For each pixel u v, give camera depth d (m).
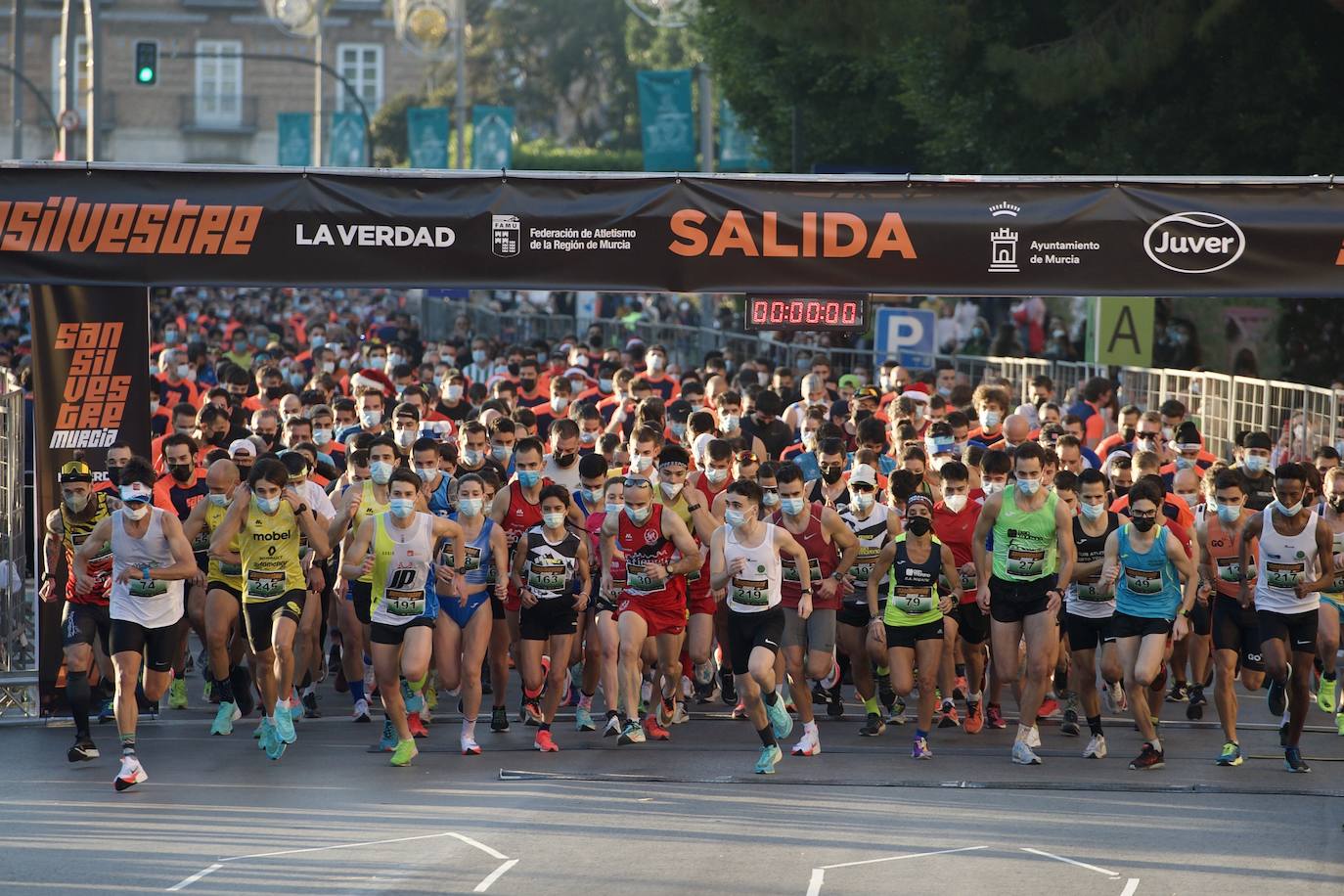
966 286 50.19
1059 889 30.30
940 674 46.44
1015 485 41.12
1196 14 84.56
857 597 44.72
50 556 44.50
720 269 50.06
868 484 44.06
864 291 50.19
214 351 105.19
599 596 44.59
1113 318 71.50
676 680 44.31
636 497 41.66
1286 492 40.38
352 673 47.41
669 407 56.41
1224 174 88.88
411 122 185.25
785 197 50.06
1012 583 41.28
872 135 128.75
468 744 42.72
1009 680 41.59
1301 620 40.72
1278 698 48.22
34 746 44.44
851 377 73.31
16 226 47.78
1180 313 97.56
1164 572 40.44
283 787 38.81
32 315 48.16
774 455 60.12
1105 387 65.12
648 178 49.91
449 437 58.03
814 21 86.25
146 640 40.31
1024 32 91.69
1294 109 85.94
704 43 137.88
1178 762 41.91
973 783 39.19
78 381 48.19
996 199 50.25
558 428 48.19
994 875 31.20
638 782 39.31
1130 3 86.56
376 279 49.25
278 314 179.88
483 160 181.62
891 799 37.53
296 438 53.69
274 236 48.88
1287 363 95.19
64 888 30.45
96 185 48.22
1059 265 50.16
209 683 49.50
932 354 81.56
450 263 49.44
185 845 33.50
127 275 48.25
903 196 50.22
